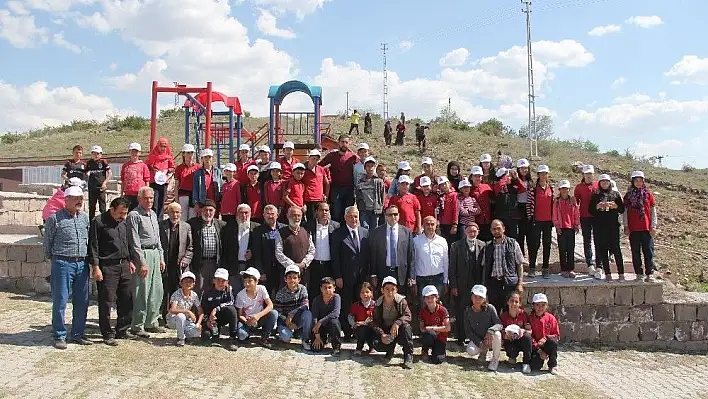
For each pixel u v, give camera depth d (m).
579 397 8.13
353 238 9.84
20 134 49.59
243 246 9.88
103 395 6.46
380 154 33.03
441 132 42.03
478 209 10.79
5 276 12.33
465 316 9.64
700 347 11.36
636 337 11.29
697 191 28.11
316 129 18.44
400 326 8.85
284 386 7.29
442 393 7.66
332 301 9.22
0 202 14.56
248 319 9.00
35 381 6.78
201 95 19.09
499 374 8.95
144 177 11.50
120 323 8.85
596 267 11.59
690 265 16.36
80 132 47.66
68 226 8.22
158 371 7.42
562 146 43.03
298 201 10.62
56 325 8.16
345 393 7.27
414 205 10.67
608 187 11.35
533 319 9.48
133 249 8.89
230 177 10.93
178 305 8.88
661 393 8.76
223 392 6.87
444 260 10.09
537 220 11.36
